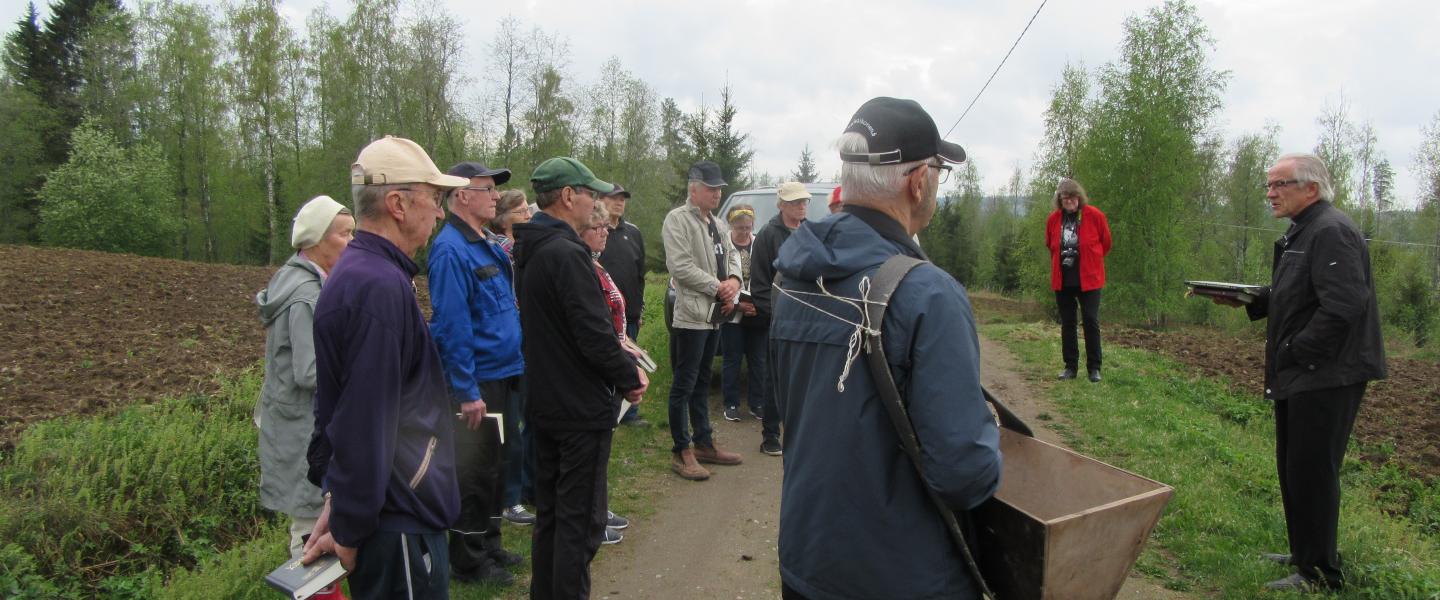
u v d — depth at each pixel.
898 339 1.71
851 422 1.78
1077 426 6.73
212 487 4.65
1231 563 3.95
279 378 3.17
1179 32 17.53
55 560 3.85
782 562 1.94
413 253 2.33
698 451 5.70
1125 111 17.78
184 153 37.91
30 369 7.38
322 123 36.16
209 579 3.63
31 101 35.66
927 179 1.94
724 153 32.97
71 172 32.31
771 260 6.00
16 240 35.59
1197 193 25.52
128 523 4.21
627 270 6.13
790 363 1.99
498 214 4.98
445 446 2.30
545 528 3.28
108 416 5.80
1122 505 1.84
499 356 3.98
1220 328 21.19
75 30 38.59
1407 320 23.38
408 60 34.09
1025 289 23.14
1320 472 3.54
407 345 2.14
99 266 16.25
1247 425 7.57
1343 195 37.03
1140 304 17.86
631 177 41.31
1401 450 7.17
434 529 2.22
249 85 34.62
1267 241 32.50
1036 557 1.77
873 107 1.92
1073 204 8.02
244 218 39.78
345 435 1.99
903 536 1.76
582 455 3.13
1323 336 3.42
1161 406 7.30
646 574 4.07
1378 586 3.57
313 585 2.03
